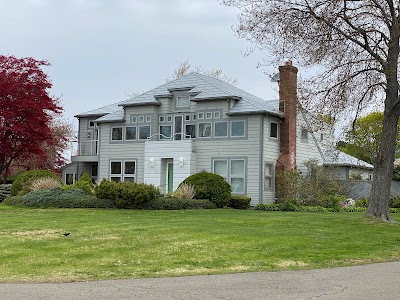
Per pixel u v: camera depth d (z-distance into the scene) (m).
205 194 27.75
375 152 39.03
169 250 12.62
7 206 27.12
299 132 33.44
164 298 8.00
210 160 32.00
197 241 13.96
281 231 16.36
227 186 28.42
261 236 15.05
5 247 12.91
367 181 35.84
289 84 23.34
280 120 32.38
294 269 10.69
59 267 10.53
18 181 30.95
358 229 17.62
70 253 12.12
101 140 36.06
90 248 12.81
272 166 31.67
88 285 8.91
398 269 10.88
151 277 9.66
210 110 32.25
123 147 35.16
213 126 32.09
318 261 11.68
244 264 11.08
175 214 22.61
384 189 20.47
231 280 9.48
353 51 20.47
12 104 29.56
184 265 10.88
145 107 34.56
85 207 26.02
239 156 31.19
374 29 20.22
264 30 20.38
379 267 11.11
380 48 20.42
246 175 30.92
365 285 9.12
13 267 10.49
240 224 18.19
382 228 18.05
